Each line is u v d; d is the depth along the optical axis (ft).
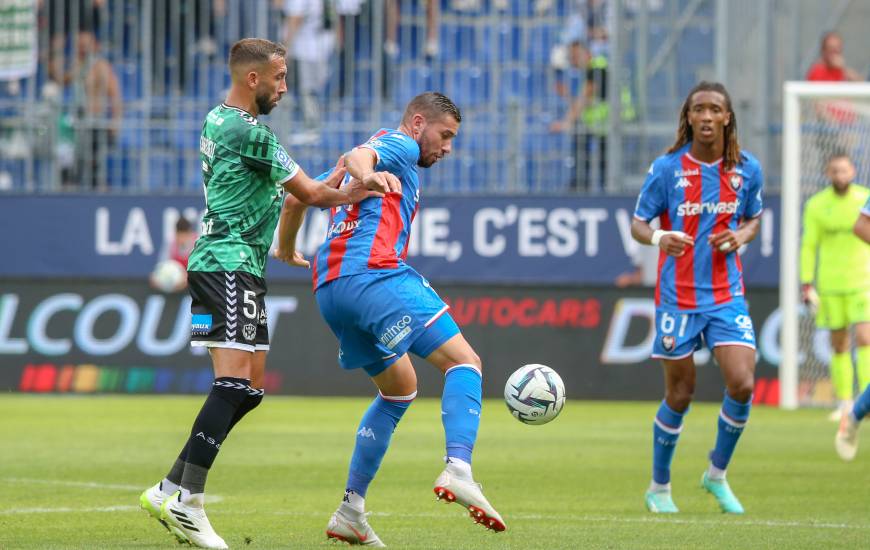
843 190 149.48
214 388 64.23
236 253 64.69
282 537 69.05
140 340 191.31
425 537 69.72
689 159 86.94
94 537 68.59
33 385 192.13
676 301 85.81
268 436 134.72
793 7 200.44
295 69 208.33
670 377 84.64
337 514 66.39
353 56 208.13
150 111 205.57
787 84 174.91
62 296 192.65
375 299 64.95
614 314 188.24
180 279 189.16
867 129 184.44
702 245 86.17
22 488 92.89
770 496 91.50
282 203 69.72
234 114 64.59
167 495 64.54
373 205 66.13
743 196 86.74
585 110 198.80
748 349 84.38
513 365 189.16
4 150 201.77
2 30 203.92
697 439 135.64
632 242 188.55
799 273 182.19
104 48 207.31
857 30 206.80
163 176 205.16
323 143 202.90
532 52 209.77
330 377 189.67
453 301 190.90
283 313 190.60
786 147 174.60
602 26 204.95
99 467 106.83
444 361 64.90
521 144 200.34
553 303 189.37
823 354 182.29
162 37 206.28
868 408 99.86
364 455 66.44
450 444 62.75
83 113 201.77
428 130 68.54
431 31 211.41
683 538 69.62
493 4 210.18
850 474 105.40
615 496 91.30
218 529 72.54
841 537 70.44
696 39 204.54
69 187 201.67
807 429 148.05
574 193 189.47
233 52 65.51
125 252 193.57
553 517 79.46
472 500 61.05
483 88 209.56
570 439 135.03
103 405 173.58
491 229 190.60
